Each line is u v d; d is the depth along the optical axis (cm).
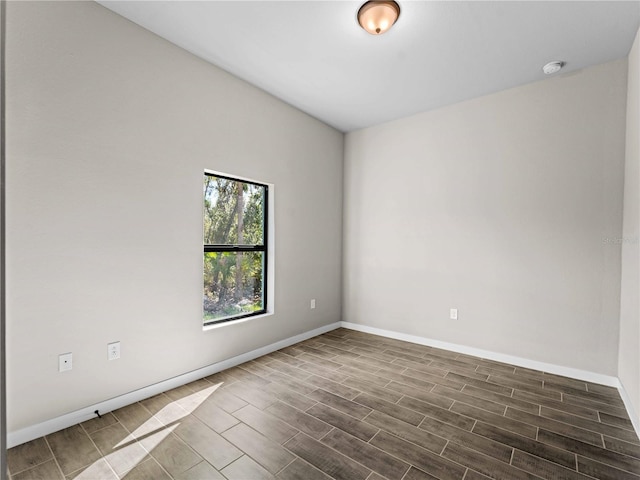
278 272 339
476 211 326
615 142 257
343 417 208
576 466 165
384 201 393
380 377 271
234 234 307
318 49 247
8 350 173
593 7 199
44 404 184
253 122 306
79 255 197
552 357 284
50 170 185
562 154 280
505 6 198
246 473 158
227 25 221
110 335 211
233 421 202
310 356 320
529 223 296
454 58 257
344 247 428
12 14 172
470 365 299
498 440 186
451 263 341
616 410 220
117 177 214
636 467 165
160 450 174
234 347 294
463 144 334
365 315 409
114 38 211
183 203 252
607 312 261
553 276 284
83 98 198
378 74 283
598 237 265
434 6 199
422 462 167
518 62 262
